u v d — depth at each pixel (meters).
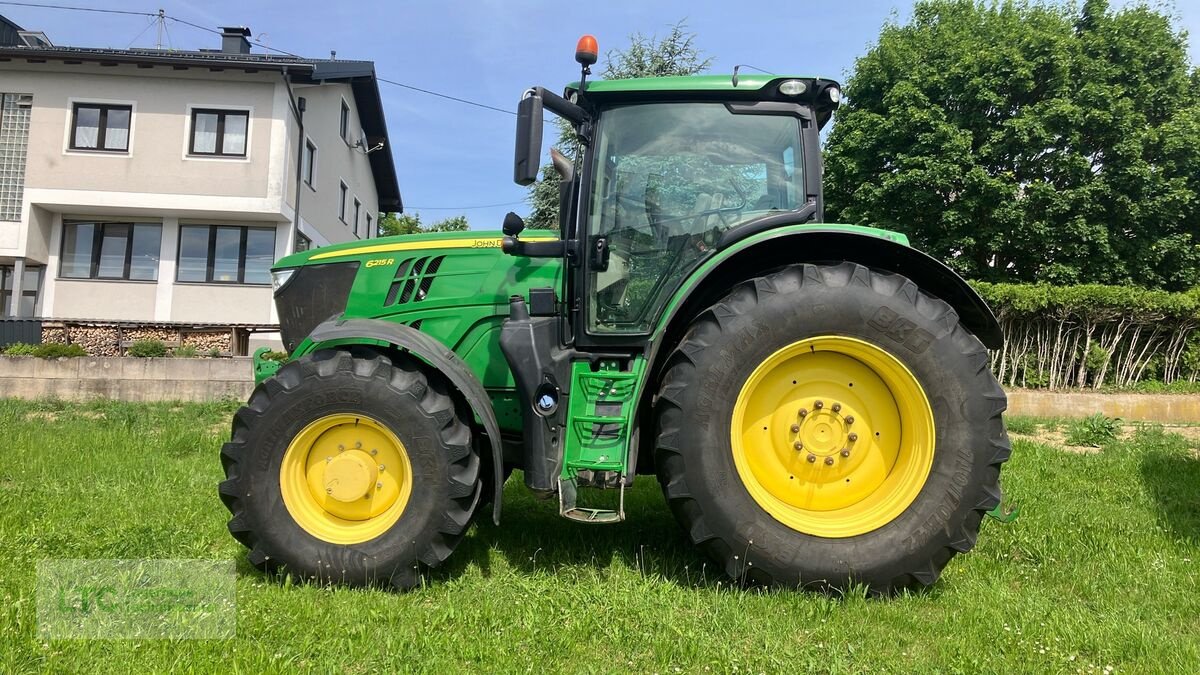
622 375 3.03
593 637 2.47
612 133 3.34
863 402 3.01
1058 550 3.35
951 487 2.81
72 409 8.45
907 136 14.09
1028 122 12.91
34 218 15.26
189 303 15.69
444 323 3.54
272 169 15.26
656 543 3.44
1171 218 13.22
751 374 2.87
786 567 2.82
